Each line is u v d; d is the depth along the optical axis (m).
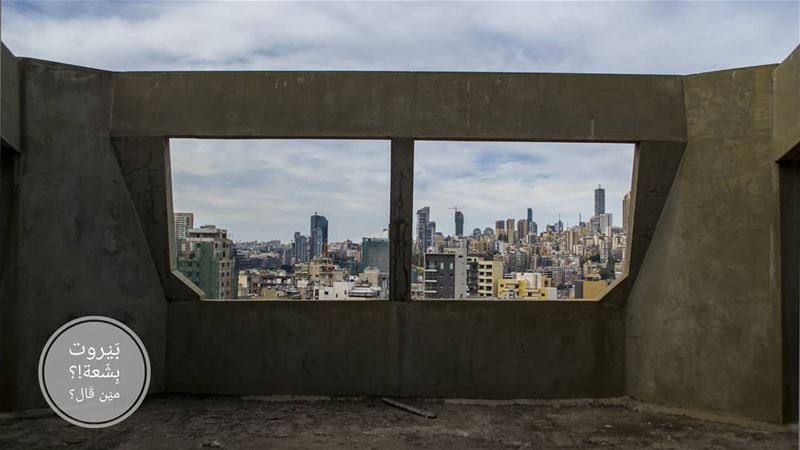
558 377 5.57
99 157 5.35
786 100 4.51
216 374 5.58
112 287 5.37
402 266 5.55
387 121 5.45
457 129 5.43
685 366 5.17
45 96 5.14
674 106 5.32
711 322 5.03
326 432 4.57
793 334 4.72
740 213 4.93
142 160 5.39
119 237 5.41
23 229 5.00
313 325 5.58
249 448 4.19
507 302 5.57
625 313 5.67
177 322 5.60
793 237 4.75
